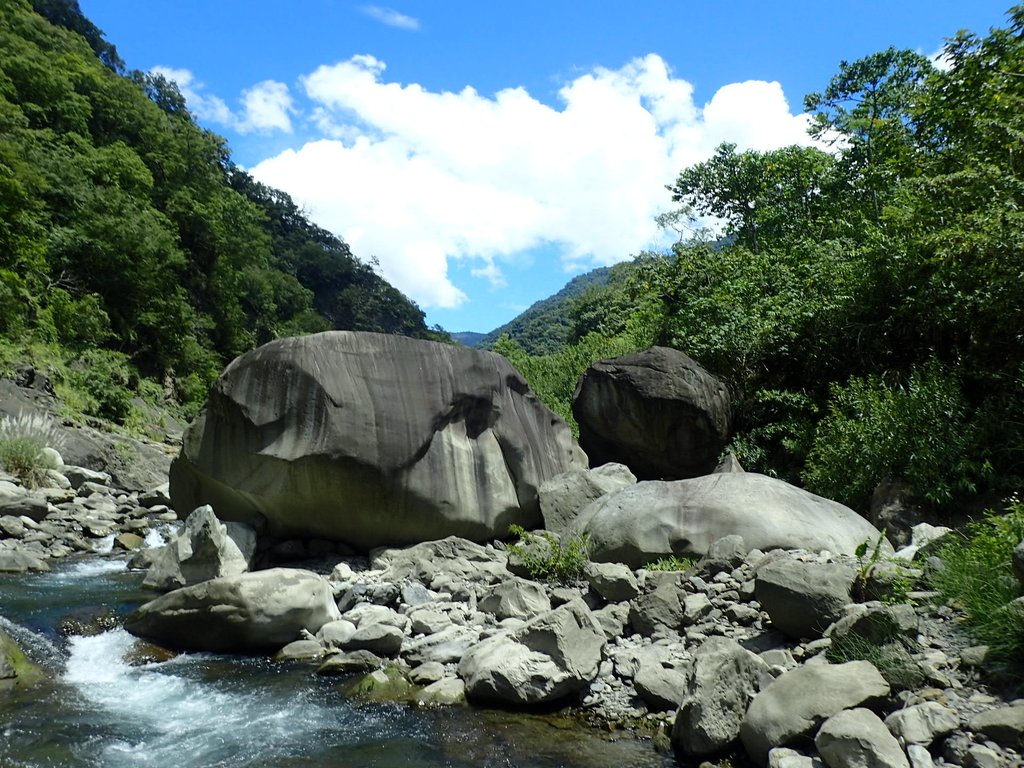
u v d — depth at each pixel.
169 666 5.55
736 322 12.38
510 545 8.52
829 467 9.23
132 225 31.20
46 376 19.72
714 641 4.68
